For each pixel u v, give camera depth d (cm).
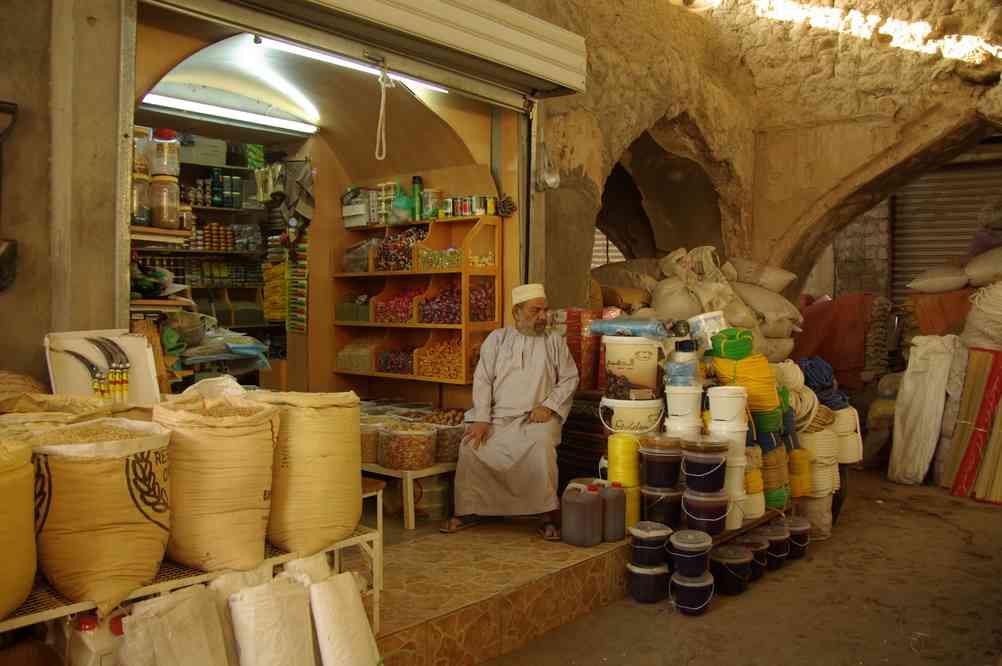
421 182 611
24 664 217
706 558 417
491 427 476
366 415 553
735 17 912
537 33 509
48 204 337
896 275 1162
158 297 391
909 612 424
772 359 738
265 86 575
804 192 892
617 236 1034
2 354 325
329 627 260
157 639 222
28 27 330
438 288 602
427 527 482
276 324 720
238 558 253
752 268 813
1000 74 780
